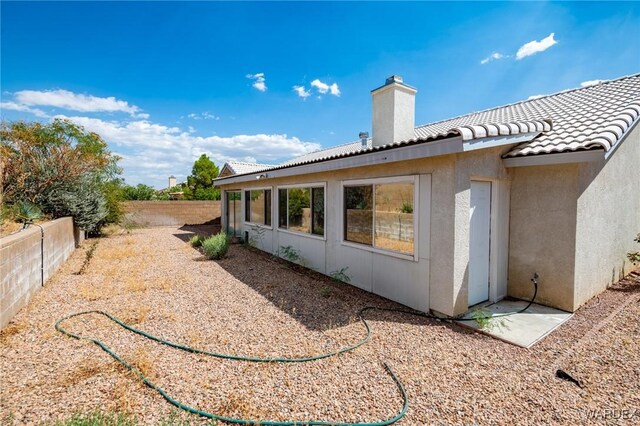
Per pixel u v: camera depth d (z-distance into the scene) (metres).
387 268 5.96
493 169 5.26
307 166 7.83
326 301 5.70
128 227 15.73
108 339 3.97
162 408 2.63
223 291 6.16
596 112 5.86
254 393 2.89
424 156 4.77
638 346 3.89
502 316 4.85
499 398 2.88
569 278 4.99
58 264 7.72
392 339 4.12
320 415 2.60
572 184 4.89
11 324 4.37
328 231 7.67
